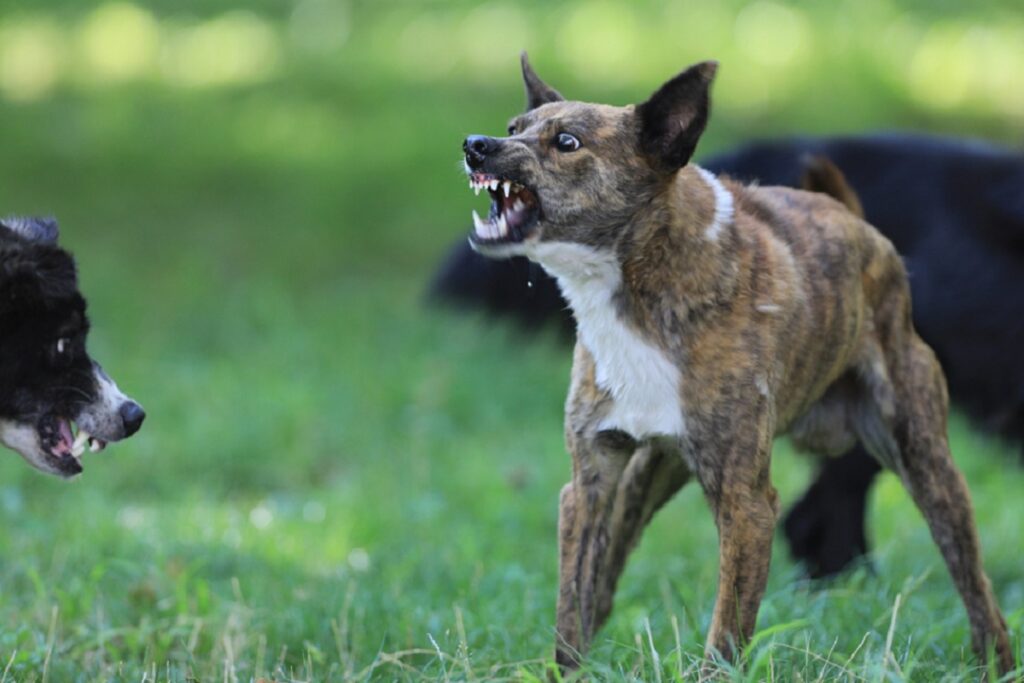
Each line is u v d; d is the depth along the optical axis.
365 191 22.89
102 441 8.80
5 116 25.27
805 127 24.89
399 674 8.30
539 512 12.77
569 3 30.19
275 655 8.99
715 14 29.27
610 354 7.98
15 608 9.59
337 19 30.81
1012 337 11.09
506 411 15.74
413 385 16.02
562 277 8.08
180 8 32.09
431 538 11.98
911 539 11.95
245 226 21.88
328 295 19.55
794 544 11.28
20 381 8.57
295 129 24.97
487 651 8.54
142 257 20.61
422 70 27.41
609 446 8.10
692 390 7.86
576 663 7.99
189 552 11.24
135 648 8.95
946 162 11.43
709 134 24.17
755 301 7.95
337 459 14.50
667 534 12.07
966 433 11.97
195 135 24.80
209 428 14.62
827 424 8.90
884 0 30.08
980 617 8.52
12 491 12.59
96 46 29.48
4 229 8.48
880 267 8.71
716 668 7.48
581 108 8.08
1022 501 12.90
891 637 7.54
